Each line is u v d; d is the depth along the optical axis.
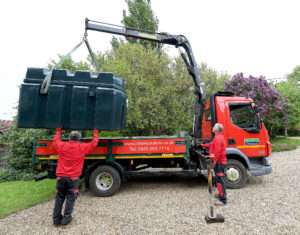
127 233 3.15
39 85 4.23
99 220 3.63
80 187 5.68
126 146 5.09
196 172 5.65
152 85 11.09
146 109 10.58
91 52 5.64
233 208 4.01
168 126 11.26
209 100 5.87
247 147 5.38
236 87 14.12
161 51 12.95
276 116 16.14
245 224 3.34
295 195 4.68
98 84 4.39
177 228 3.27
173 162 5.62
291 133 25.94
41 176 4.92
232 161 5.28
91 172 5.03
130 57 11.72
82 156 3.68
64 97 4.27
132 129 10.93
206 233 3.09
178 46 6.38
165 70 11.98
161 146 5.11
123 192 5.24
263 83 14.18
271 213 3.74
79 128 4.22
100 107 4.25
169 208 4.10
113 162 5.04
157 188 5.55
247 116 5.47
